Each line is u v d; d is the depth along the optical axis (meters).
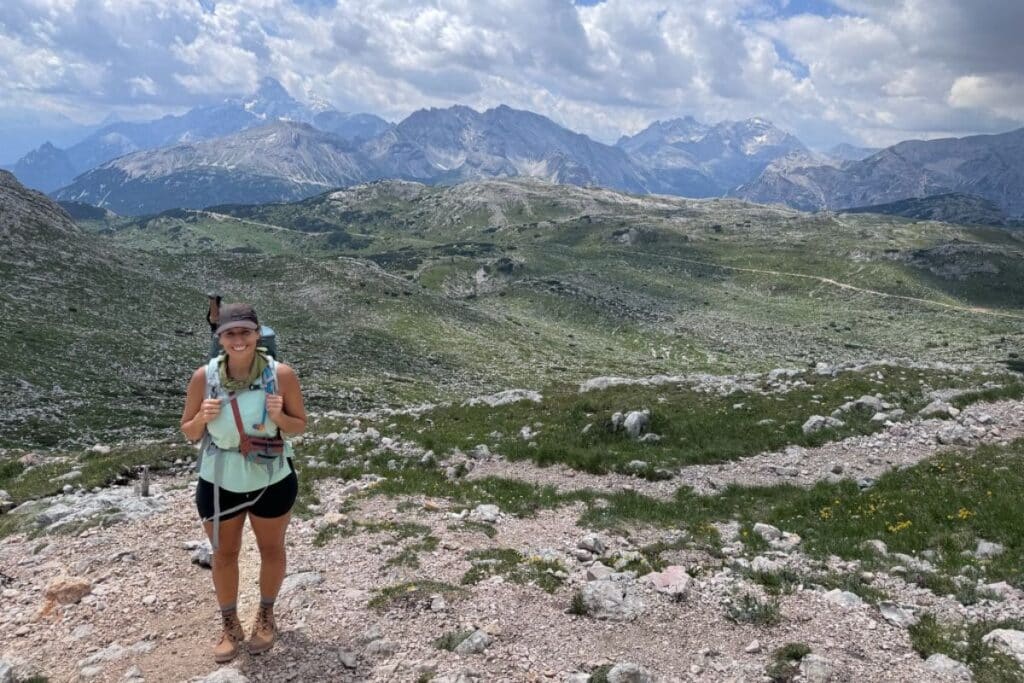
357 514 6.57
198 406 3.18
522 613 4.04
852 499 7.54
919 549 5.79
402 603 4.06
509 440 11.45
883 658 3.68
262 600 3.51
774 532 6.41
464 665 3.42
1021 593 4.59
